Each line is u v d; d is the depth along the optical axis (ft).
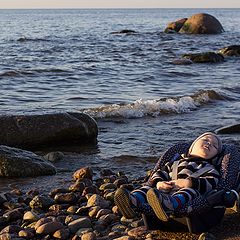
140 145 32.83
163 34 164.96
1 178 25.36
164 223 17.35
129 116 41.52
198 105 47.19
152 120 40.52
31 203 21.01
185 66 83.15
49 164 26.66
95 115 40.91
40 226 18.25
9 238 17.60
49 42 129.59
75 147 32.09
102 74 69.87
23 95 51.16
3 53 98.32
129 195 16.44
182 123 39.55
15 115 32.01
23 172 25.68
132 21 334.24
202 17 167.84
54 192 22.71
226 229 17.67
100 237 17.75
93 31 187.42
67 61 86.43
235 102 49.93
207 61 89.45
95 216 19.79
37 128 31.63
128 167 28.02
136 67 79.30
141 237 17.43
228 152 18.60
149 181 18.39
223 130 35.65
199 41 139.03
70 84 59.98
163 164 19.08
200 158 18.38
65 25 251.80
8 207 21.02
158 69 77.15
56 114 32.60
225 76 70.69
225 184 17.63
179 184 17.39
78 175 25.21
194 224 17.04
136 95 52.65
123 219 19.16
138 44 127.03
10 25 251.19
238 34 168.45
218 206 17.39
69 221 19.16
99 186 24.12
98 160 29.37
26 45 118.42
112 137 34.83
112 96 51.78
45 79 63.36
